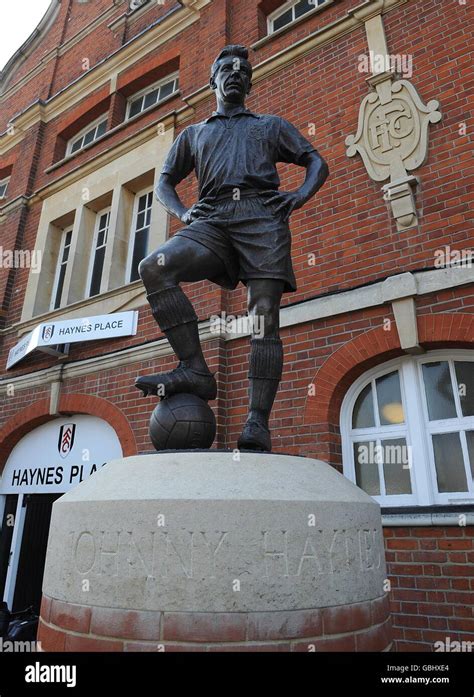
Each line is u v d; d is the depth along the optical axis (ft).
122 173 27.78
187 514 5.60
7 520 26.12
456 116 16.84
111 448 22.77
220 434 18.19
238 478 6.18
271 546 5.59
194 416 7.66
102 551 5.79
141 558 5.55
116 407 22.33
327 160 19.31
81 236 29.25
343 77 20.07
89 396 23.56
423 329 15.34
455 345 15.19
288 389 17.24
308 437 16.37
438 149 16.88
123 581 5.54
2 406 27.63
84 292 28.68
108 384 23.09
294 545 5.69
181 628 5.27
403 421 15.88
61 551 6.25
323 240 18.38
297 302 17.94
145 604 5.39
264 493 5.91
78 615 5.72
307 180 8.75
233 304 20.18
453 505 13.88
